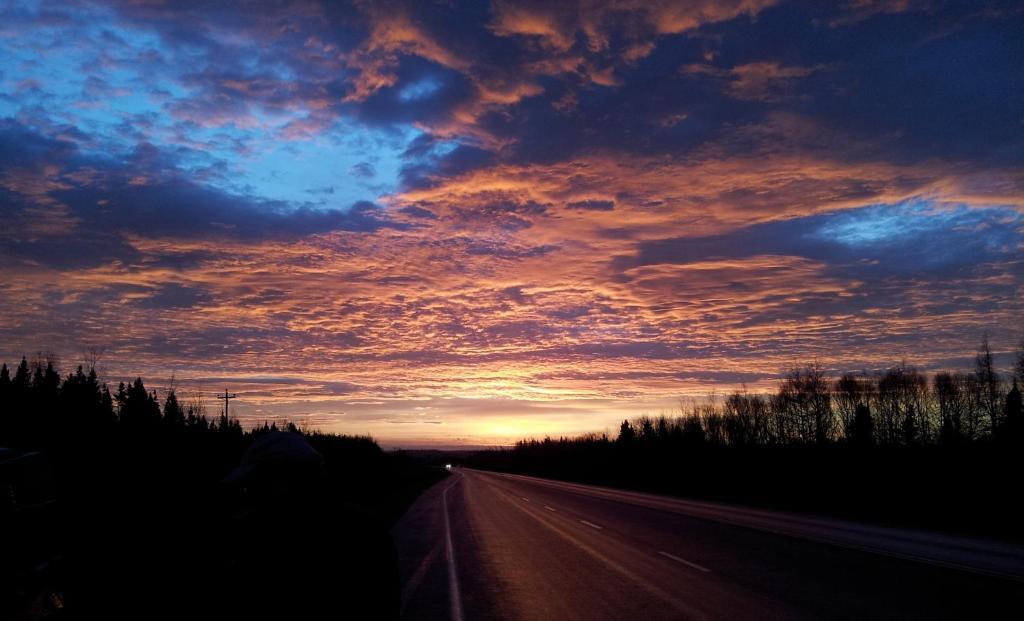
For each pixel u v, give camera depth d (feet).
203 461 70.03
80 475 51.67
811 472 117.80
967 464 87.35
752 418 278.46
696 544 52.44
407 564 45.65
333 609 8.75
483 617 29.25
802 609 28.55
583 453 424.46
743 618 27.27
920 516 70.18
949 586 32.86
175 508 26.66
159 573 11.50
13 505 19.12
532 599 32.78
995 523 61.62
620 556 47.11
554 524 72.08
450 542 57.52
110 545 18.72
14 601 17.47
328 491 9.45
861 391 231.91
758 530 61.57
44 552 19.30
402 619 29.04
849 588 32.91
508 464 653.30
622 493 144.25
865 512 78.28
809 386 242.78
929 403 217.56
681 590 33.83
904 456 107.96
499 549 52.34
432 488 184.96
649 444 278.67
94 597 15.69
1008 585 32.91
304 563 8.82
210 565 9.40
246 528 9.16
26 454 21.24
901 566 39.50
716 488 136.67
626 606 30.45
